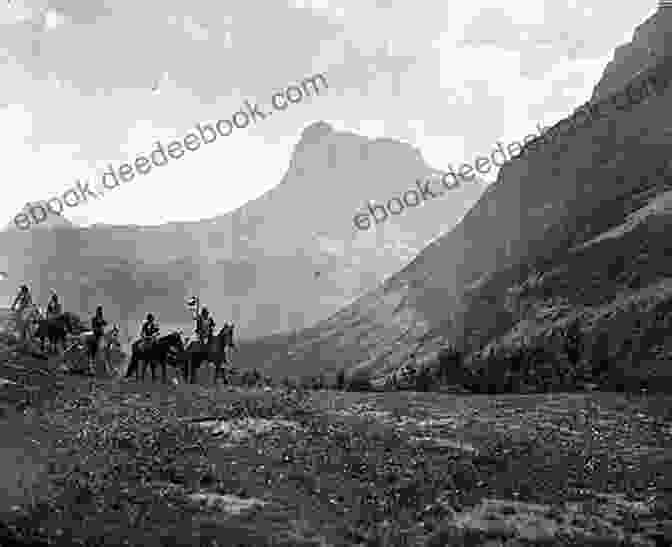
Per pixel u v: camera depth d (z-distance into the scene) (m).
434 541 15.81
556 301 80.94
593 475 20.14
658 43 140.38
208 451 20.89
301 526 16.27
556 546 15.66
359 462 20.20
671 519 17.28
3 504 16.20
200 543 15.02
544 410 27.80
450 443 22.55
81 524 15.53
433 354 98.81
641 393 33.56
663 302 63.59
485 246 134.88
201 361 35.53
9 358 32.19
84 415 24.80
